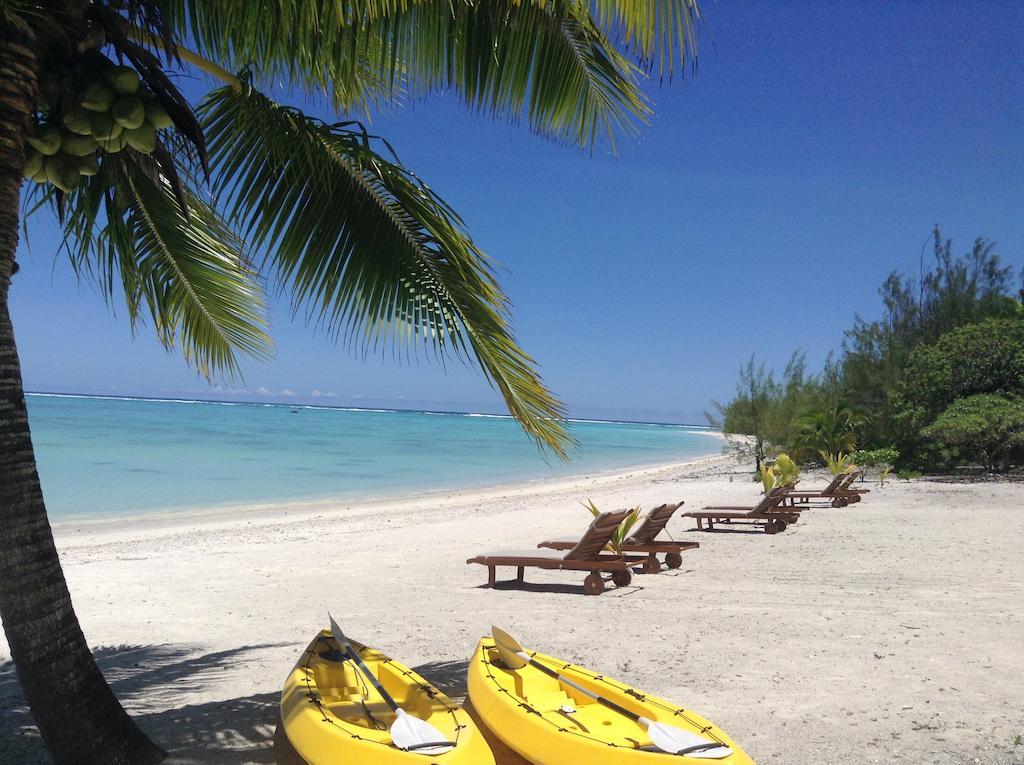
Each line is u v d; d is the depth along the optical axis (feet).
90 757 12.62
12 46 11.73
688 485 89.04
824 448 89.71
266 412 482.28
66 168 13.06
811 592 28.22
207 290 19.57
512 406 17.72
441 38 16.19
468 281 17.22
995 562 32.99
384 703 14.42
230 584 34.86
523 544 45.62
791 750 14.46
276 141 16.49
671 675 19.03
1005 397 76.89
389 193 17.16
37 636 12.27
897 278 100.17
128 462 111.65
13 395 12.18
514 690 14.65
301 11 13.00
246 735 15.49
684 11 13.20
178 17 15.06
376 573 36.65
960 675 18.33
